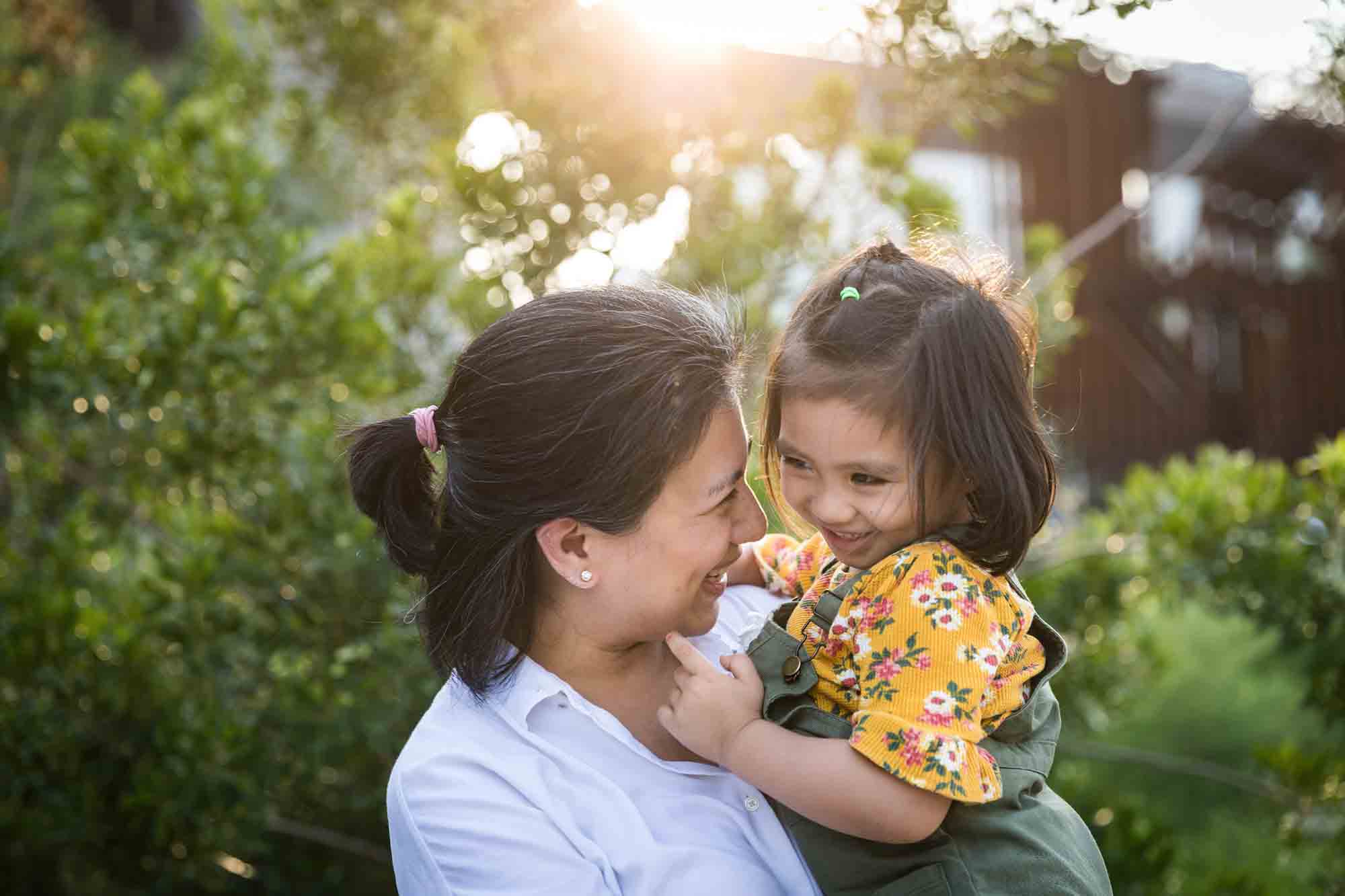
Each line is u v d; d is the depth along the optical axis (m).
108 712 3.07
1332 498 3.27
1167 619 6.16
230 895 3.46
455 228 3.66
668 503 1.44
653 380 1.41
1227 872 3.52
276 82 4.81
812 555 1.76
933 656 1.39
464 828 1.43
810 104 3.47
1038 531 1.49
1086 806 3.53
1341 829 3.31
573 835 1.42
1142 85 8.54
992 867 1.43
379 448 1.58
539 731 1.51
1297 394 8.68
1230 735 5.14
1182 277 8.52
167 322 2.98
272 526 3.03
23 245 3.41
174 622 3.01
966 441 1.42
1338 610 3.23
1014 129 8.41
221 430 3.08
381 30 4.09
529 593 1.55
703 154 3.44
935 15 2.23
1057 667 1.56
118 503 3.29
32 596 3.03
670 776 1.52
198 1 4.55
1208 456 3.64
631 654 1.59
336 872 3.46
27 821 2.99
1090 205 8.41
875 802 1.36
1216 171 9.39
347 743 3.03
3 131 4.63
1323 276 8.71
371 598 2.99
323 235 5.13
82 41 5.15
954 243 1.74
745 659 1.51
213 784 2.96
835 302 1.51
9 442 3.17
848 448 1.44
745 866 1.46
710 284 3.34
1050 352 3.56
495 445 1.46
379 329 3.15
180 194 3.16
